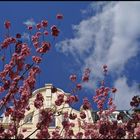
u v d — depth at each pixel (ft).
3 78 51.13
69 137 50.44
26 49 52.03
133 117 51.44
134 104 53.21
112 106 56.65
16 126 49.96
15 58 51.55
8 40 52.29
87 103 54.08
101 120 53.72
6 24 52.75
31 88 51.83
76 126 64.39
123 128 50.67
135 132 50.72
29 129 67.62
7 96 50.65
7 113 50.21
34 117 68.54
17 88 51.08
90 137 51.65
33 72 52.31
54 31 51.75
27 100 51.29
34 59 52.42
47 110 49.70
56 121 65.10
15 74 51.31
